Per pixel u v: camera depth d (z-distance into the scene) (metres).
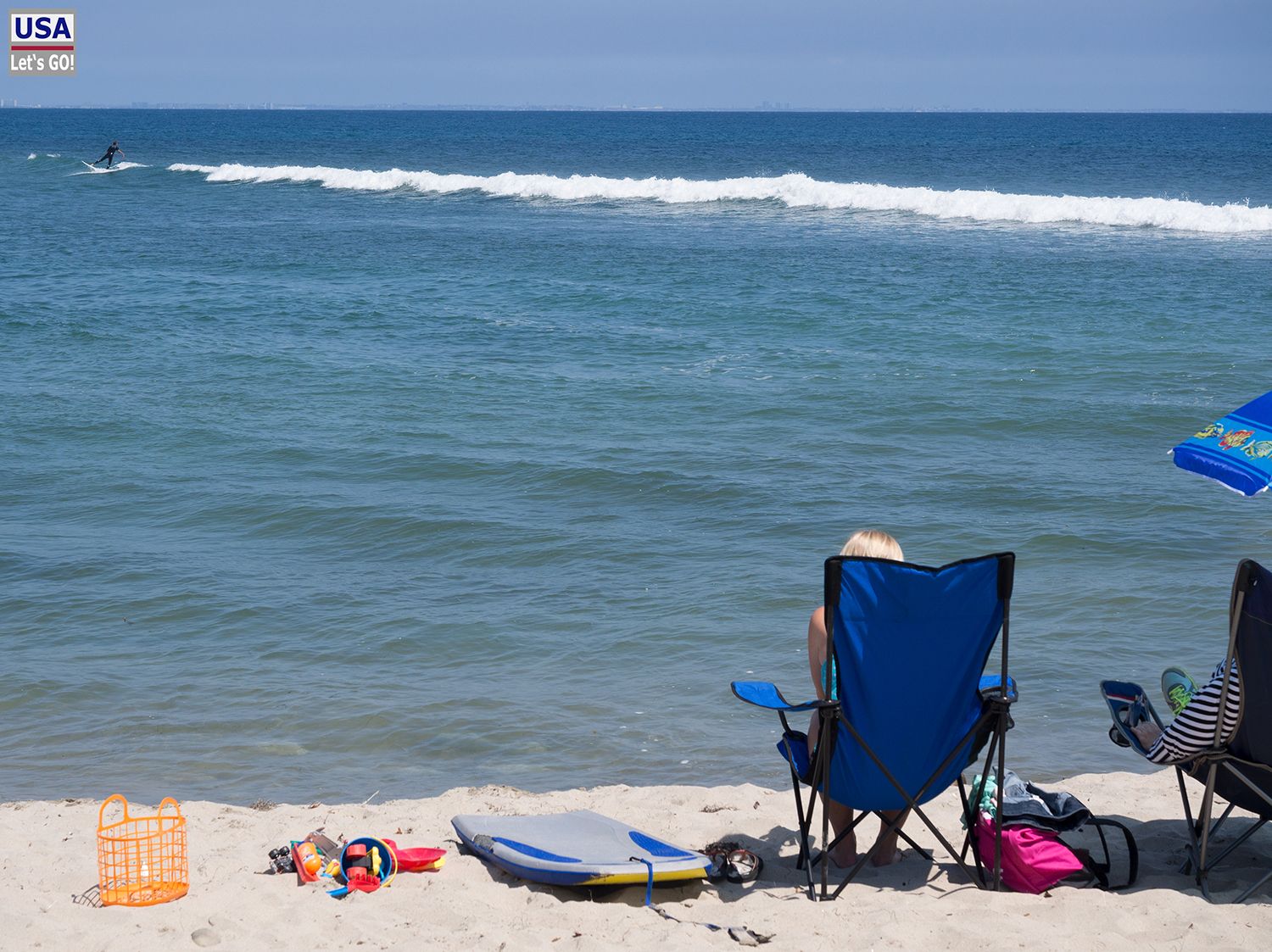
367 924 3.56
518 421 13.15
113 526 9.80
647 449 11.86
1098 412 13.21
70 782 5.65
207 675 6.93
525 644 7.34
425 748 6.02
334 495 10.50
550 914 3.66
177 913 3.61
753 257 27.34
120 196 46.56
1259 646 3.53
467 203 42.41
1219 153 80.50
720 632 7.45
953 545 8.95
